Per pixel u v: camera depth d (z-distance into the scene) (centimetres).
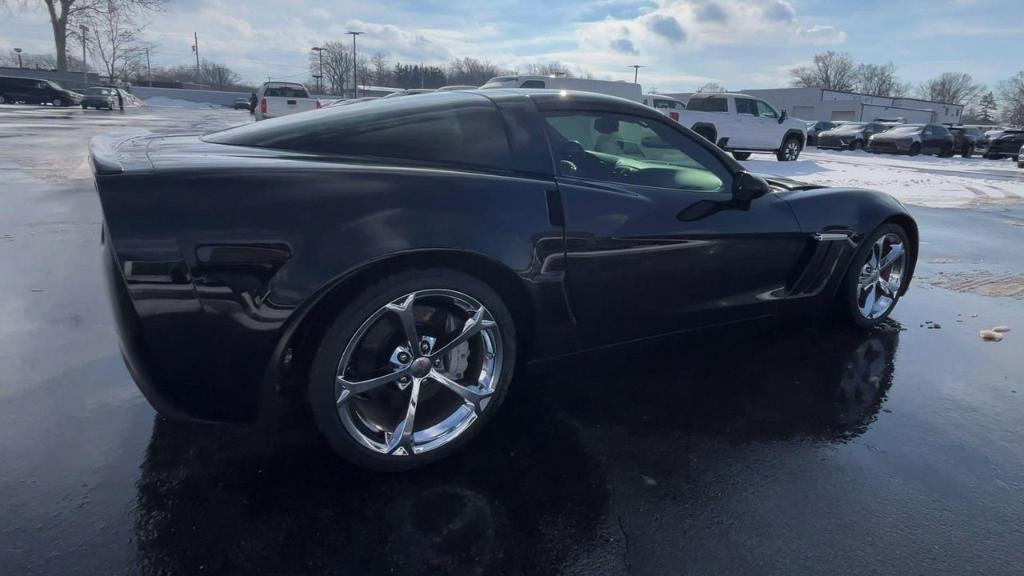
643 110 294
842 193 361
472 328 232
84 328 356
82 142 1425
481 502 215
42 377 295
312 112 276
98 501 207
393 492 219
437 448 233
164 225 189
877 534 206
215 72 9719
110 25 5869
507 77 1630
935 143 2675
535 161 256
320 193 206
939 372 339
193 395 203
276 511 206
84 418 259
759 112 1867
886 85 10275
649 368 330
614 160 283
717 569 189
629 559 191
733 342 371
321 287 200
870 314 391
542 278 245
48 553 184
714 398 298
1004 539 205
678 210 281
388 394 230
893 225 383
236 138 249
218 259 192
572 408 284
